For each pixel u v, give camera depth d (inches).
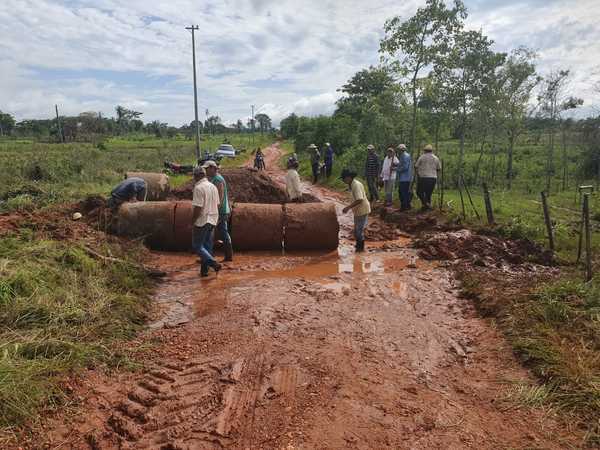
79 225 311.0
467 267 271.4
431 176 413.4
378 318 201.8
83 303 193.8
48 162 740.0
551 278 232.7
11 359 140.2
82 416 129.7
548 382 143.1
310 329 187.6
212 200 260.2
